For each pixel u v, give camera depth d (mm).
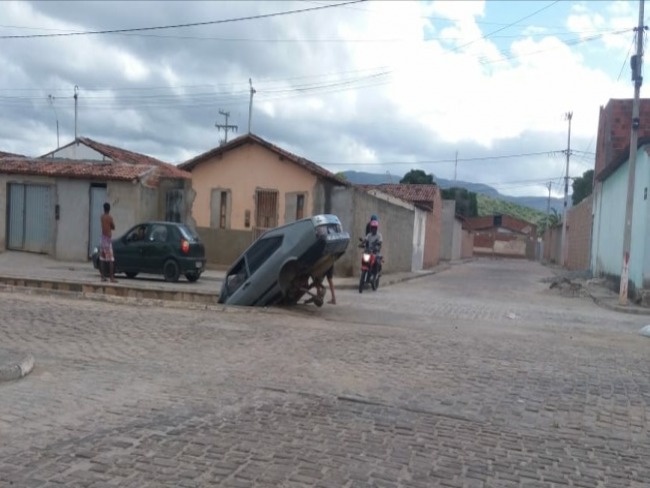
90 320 10398
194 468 4438
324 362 8055
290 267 12523
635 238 19141
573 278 29047
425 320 12742
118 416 5562
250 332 10031
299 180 22844
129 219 22938
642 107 25906
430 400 6508
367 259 17891
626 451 5281
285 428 5402
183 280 19719
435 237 42094
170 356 8094
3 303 11805
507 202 131000
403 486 4312
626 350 10148
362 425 5586
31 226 23984
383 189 41781
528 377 7742
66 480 4145
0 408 5660
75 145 30750
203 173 23906
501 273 36344
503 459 4941
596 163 30156
